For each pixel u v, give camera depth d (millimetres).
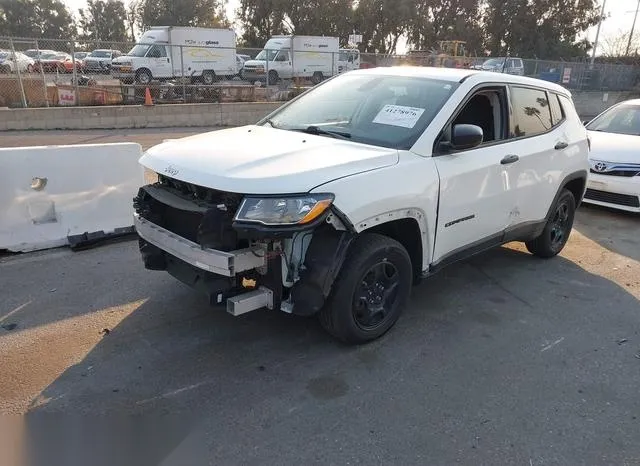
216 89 18531
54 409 2986
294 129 4227
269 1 53062
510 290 4859
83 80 16969
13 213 5184
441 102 4062
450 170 3934
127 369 3383
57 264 5016
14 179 5156
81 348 3605
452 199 3984
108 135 14320
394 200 3484
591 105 28547
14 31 78375
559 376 3502
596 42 39719
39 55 15633
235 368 3438
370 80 4590
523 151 4695
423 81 4340
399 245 3701
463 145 3816
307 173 3209
